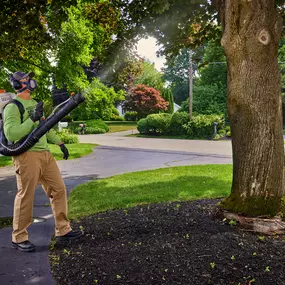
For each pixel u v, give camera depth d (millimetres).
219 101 32094
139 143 19266
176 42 6848
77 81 12289
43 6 5633
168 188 6230
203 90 32062
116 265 2953
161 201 5191
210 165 9555
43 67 11750
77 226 4023
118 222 4043
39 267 3055
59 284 2750
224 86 32844
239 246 3168
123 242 3438
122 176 7891
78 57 11805
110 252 3219
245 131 3793
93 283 2699
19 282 2795
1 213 4934
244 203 3754
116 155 12789
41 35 6617
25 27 6090
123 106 44750
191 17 6273
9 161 10734
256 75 3721
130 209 4672
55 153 12883
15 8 5590
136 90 43781
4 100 3340
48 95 11938
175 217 4047
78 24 11227
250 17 3680
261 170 3719
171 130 27062
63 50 11289
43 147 3424
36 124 3414
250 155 3768
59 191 3564
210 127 24609
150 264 2926
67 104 3211
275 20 3744
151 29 6477
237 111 3842
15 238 3449
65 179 7793
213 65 33438
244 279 2650
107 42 7145
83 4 7793
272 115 3734
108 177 7887
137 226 3842
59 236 3600
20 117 3262
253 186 3744
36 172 3357
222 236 3369
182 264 2895
